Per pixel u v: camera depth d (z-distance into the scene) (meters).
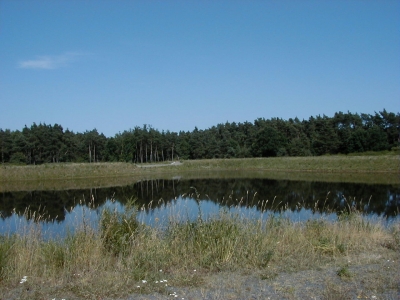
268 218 10.89
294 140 88.06
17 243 7.60
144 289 5.71
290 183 36.47
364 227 10.45
